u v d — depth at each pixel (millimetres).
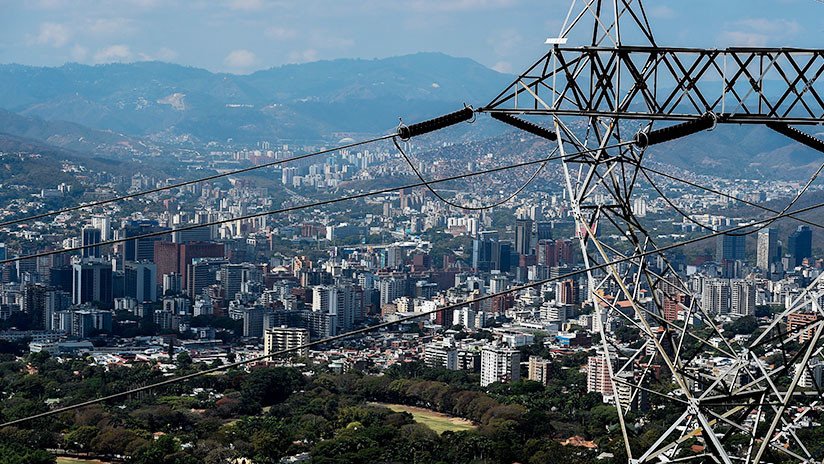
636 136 69875
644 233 75250
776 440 69688
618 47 66688
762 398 64688
